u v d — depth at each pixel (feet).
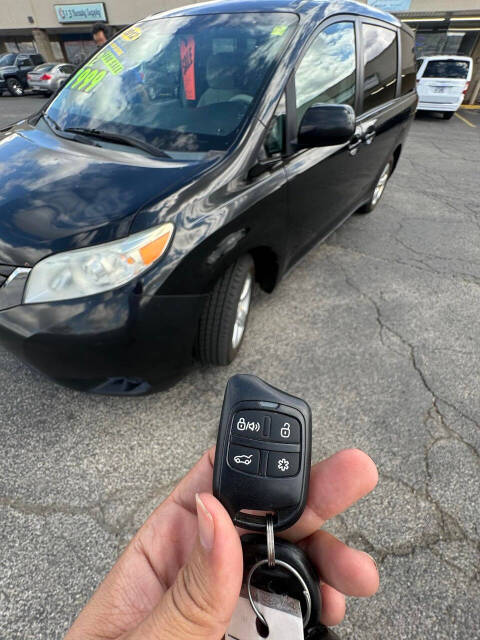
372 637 3.56
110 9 47.93
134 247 4.07
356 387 6.06
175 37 6.54
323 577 2.29
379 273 9.22
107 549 4.07
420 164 18.88
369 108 8.68
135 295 4.11
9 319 4.14
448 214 13.00
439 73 31.09
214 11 6.68
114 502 4.48
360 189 9.65
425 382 6.21
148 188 4.47
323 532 2.35
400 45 9.96
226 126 5.35
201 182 4.63
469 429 5.49
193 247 4.37
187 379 6.06
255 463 2.00
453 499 4.62
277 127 5.57
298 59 5.76
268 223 5.48
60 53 56.54
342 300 8.13
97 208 4.26
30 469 4.77
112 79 6.57
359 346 6.88
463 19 38.50
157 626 1.81
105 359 4.28
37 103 37.52
